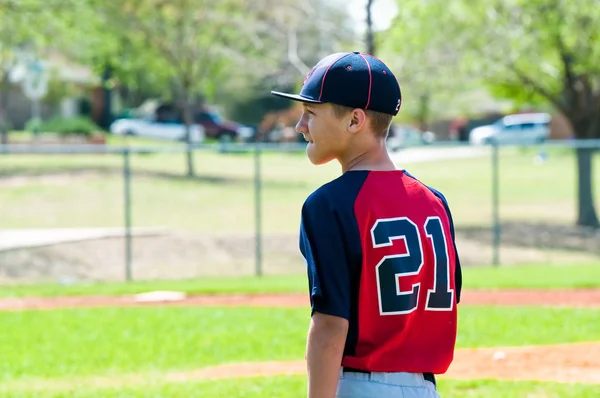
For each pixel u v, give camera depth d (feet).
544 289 113.39
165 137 398.62
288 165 300.20
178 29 250.16
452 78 179.22
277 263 155.53
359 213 24.20
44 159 273.75
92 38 208.85
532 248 170.81
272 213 202.18
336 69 24.85
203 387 61.05
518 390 59.00
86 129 365.81
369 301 24.27
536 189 249.75
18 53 255.70
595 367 67.10
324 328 23.67
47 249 150.41
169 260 153.89
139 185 229.04
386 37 180.86
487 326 84.89
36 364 71.61
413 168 296.30
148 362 72.43
